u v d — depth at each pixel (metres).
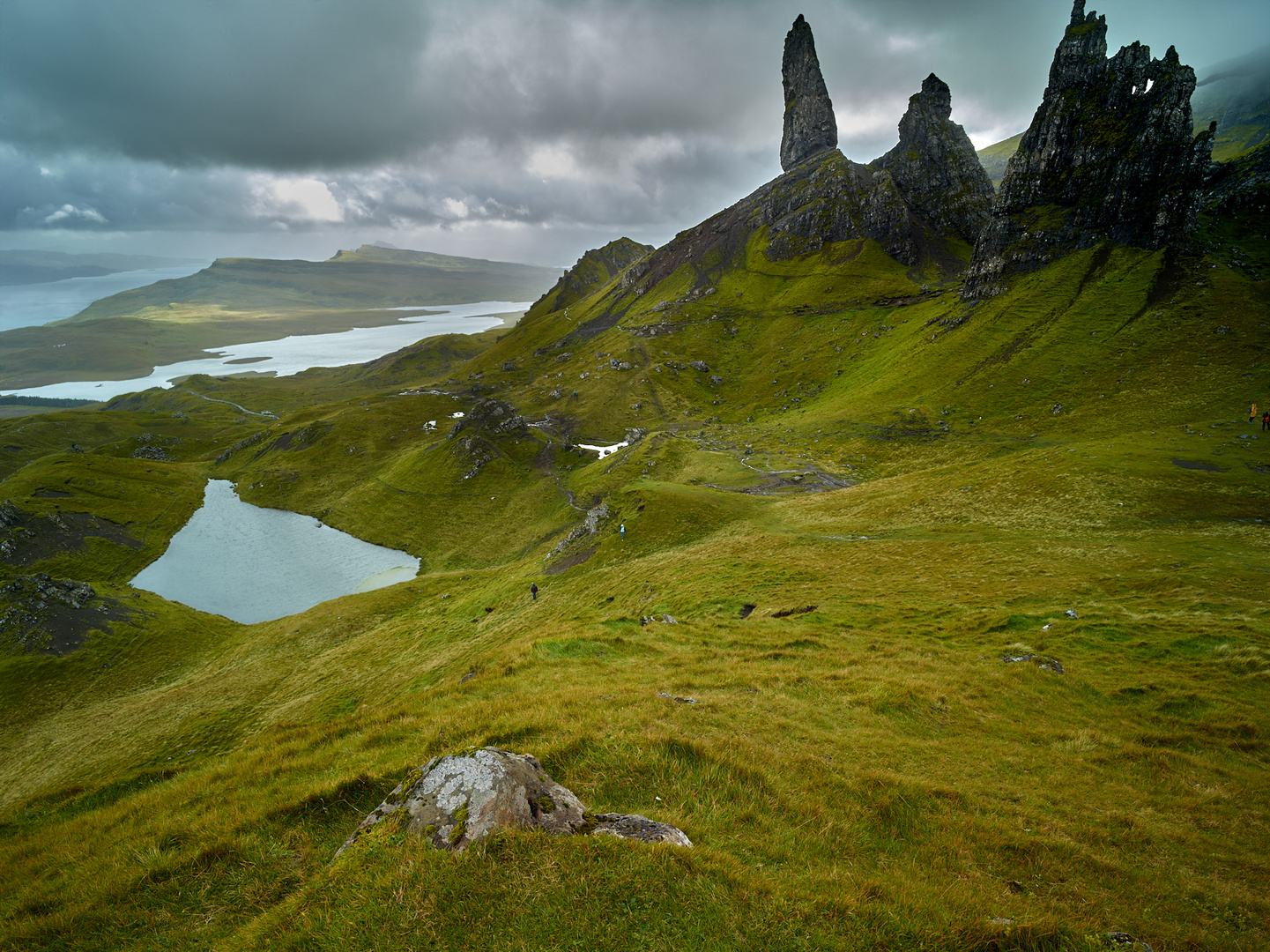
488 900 7.84
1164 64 150.25
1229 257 135.38
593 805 11.53
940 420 132.50
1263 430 79.06
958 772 16.61
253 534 167.62
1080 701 23.39
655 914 7.82
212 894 9.64
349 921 7.67
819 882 9.55
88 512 169.88
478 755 10.22
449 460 187.12
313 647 81.81
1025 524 58.91
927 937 8.20
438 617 78.25
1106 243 153.25
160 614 108.44
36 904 10.17
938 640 31.39
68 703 83.62
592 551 81.31
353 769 13.91
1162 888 11.67
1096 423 109.44
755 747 15.30
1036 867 11.80
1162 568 40.81
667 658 26.77
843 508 78.06
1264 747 19.61
